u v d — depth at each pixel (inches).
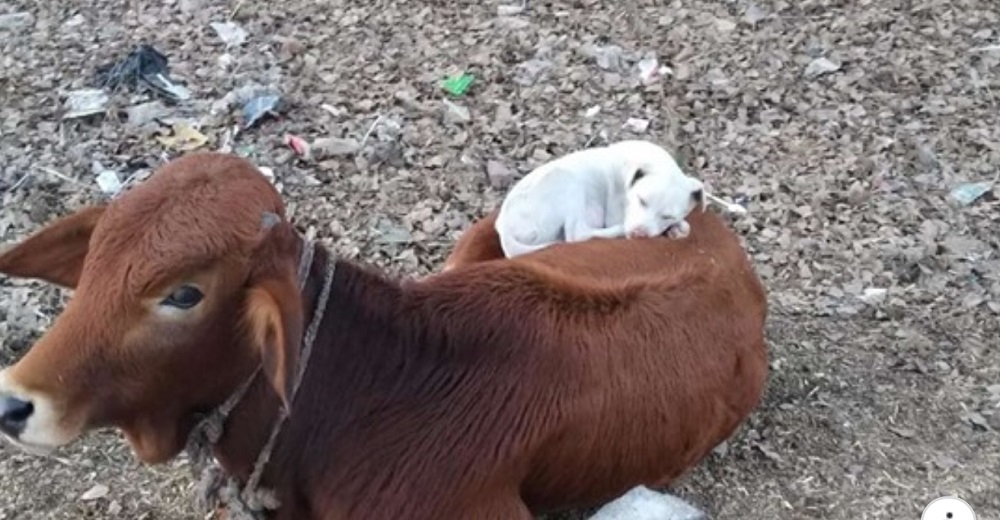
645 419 76.6
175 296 58.4
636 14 143.6
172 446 63.9
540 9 144.2
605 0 145.8
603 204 91.2
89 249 60.2
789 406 97.6
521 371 71.8
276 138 123.2
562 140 125.5
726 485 91.4
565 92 132.0
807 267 111.8
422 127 125.8
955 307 107.5
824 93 133.0
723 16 143.6
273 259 59.6
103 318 58.5
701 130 128.0
